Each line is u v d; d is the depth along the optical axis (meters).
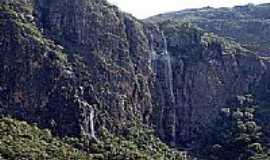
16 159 190.88
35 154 196.62
